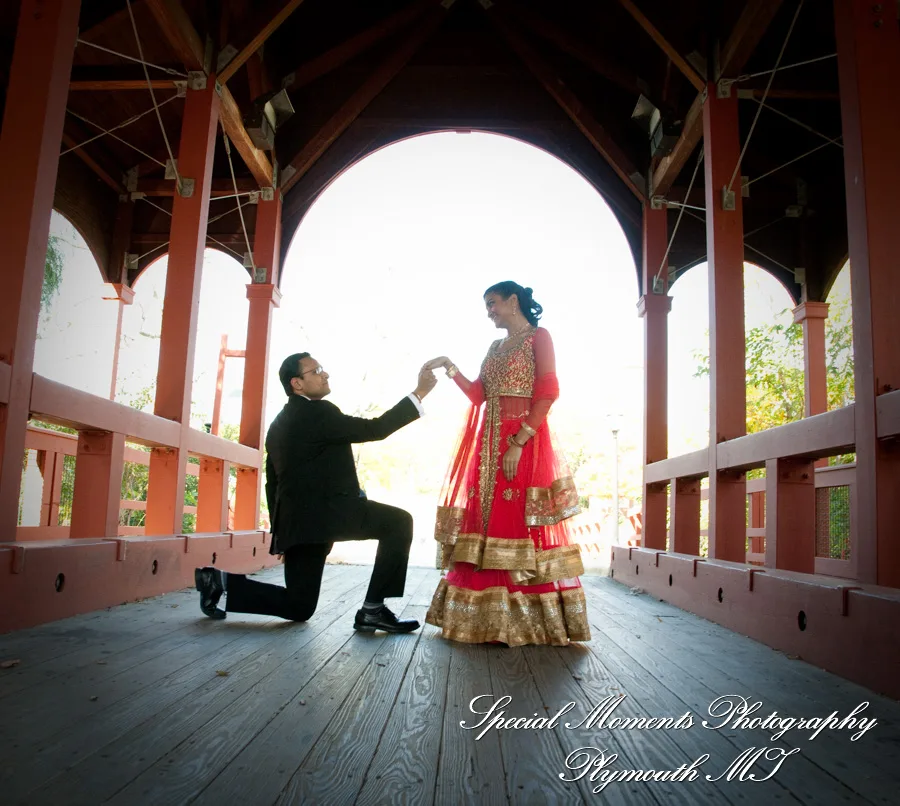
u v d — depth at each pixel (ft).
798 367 48.73
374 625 10.76
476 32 27.43
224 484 21.03
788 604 10.13
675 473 19.83
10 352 10.38
